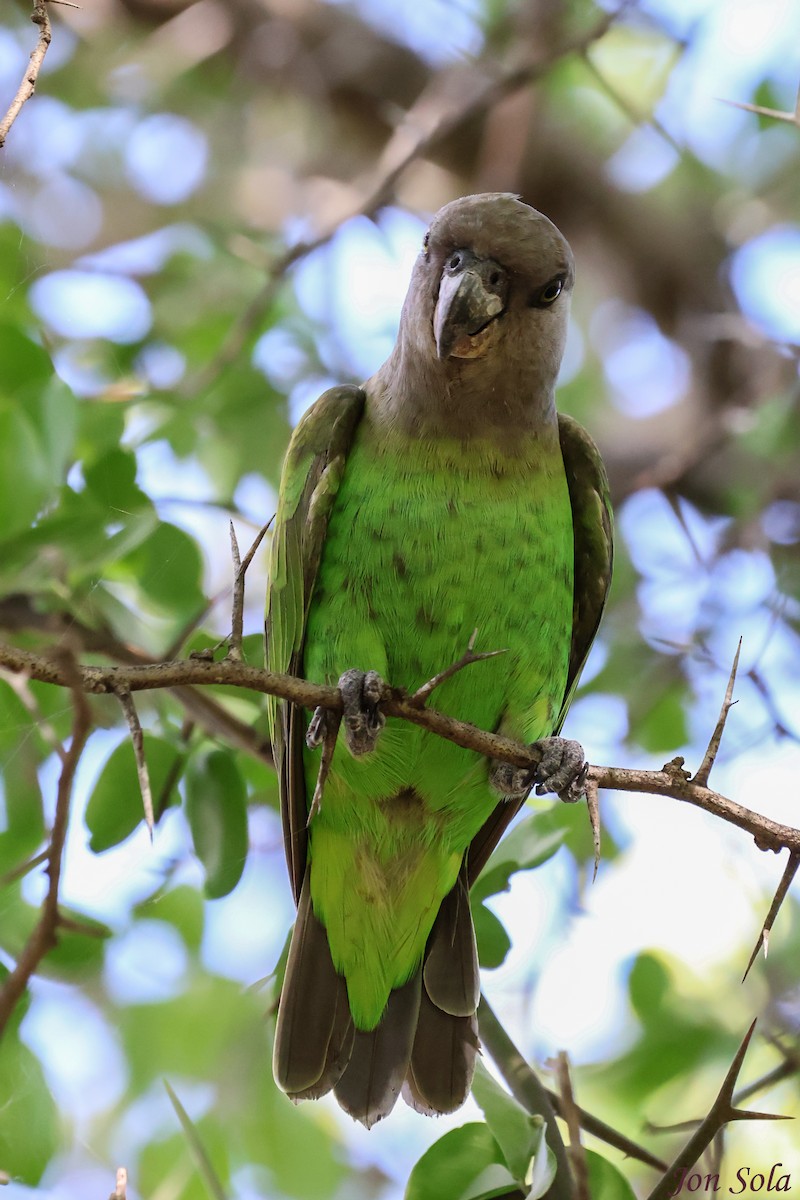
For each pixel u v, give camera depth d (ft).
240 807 29.45
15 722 30.01
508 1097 26.00
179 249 41.73
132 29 47.42
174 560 31.73
